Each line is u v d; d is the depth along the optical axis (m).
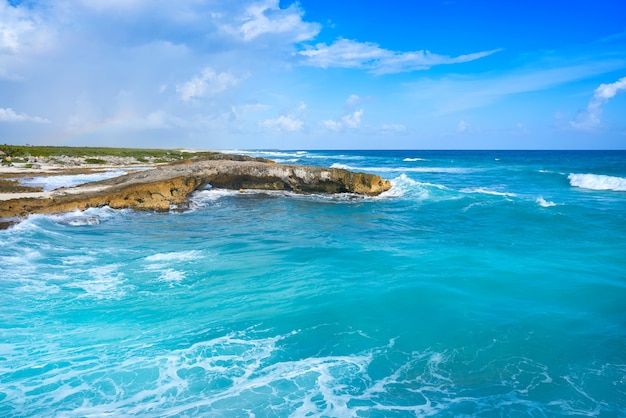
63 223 19.17
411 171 54.84
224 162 35.03
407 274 11.88
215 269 12.49
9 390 6.35
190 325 8.67
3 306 9.47
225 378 6.80
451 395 6.46
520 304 9.81
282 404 6.16
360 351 7.74
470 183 39.12
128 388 6.47
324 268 12.55
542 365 7.30
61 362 7.17
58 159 53.69
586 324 8.80
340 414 5.96
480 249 14.77
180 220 21.48
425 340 8.15
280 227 19.53
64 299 9.97
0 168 40.28
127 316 9.06
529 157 111.56
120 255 14.10
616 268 12.39
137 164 56.75
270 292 10.55
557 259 13.38
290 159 91.62
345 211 24.52
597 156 119.88
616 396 6.45
